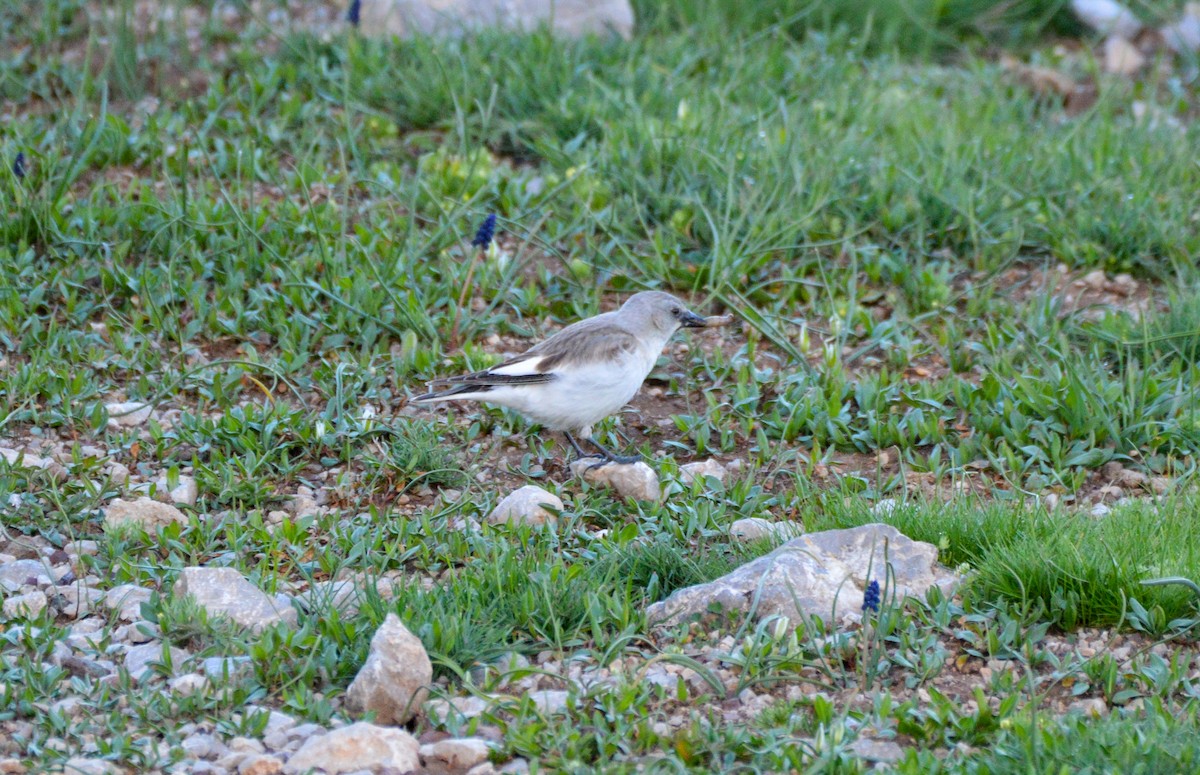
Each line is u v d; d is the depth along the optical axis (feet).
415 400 34.68
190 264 44.96
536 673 26.91
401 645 25.76
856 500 33.22
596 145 53.26
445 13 63.62
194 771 23.57
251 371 40.47
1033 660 27.71
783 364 42.32
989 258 48.21
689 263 47.06
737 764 24.23
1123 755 23.40
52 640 27.61
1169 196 50.78
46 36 61.05
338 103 56.08
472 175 49.93
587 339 34.68
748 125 54.19
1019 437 37.65
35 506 32.76
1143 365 41.39
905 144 54.19
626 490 35.09
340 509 34.40
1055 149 54.13
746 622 28.02
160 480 35.12
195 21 65.62
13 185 45.42
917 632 28.45
